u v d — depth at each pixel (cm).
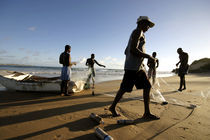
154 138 182
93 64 591
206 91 584
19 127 202
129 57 240
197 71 3266
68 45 459
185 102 385
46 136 177
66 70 442
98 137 170
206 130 209
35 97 412
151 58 231
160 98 436
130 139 177
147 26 249
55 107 310
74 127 207
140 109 312
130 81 240
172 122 238
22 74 629
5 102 340
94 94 489
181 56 593
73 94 481
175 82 983
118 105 342
